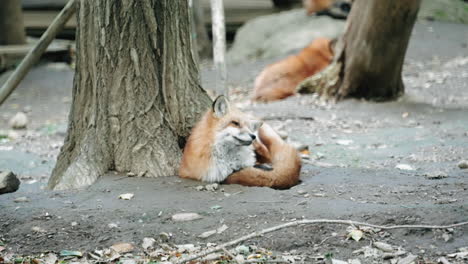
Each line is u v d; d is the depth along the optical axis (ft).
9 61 73.77
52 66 77.36
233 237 21.11
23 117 52.11
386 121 43.52
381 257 19.26
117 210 23.63
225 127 26.16
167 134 28.76
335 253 19.85
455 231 20.48
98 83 28.43
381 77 48.96
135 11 27.91
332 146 36.96
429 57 67.77
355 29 48.62
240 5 107.65
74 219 22.93
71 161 29.12
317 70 56.13
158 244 21.03
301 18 81.92
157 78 28.76
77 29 28.94
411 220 21.38
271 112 47.96
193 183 26.68
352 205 23.07
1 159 38.42
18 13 76.43
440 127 40.27
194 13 84.94
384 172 28.81
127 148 28.43
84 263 19.53
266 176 26.16
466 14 87.20
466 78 56.03
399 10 45.11
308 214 22.36
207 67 77.92
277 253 20.10
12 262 19.97
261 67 72.49
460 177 27.40
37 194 26.20
